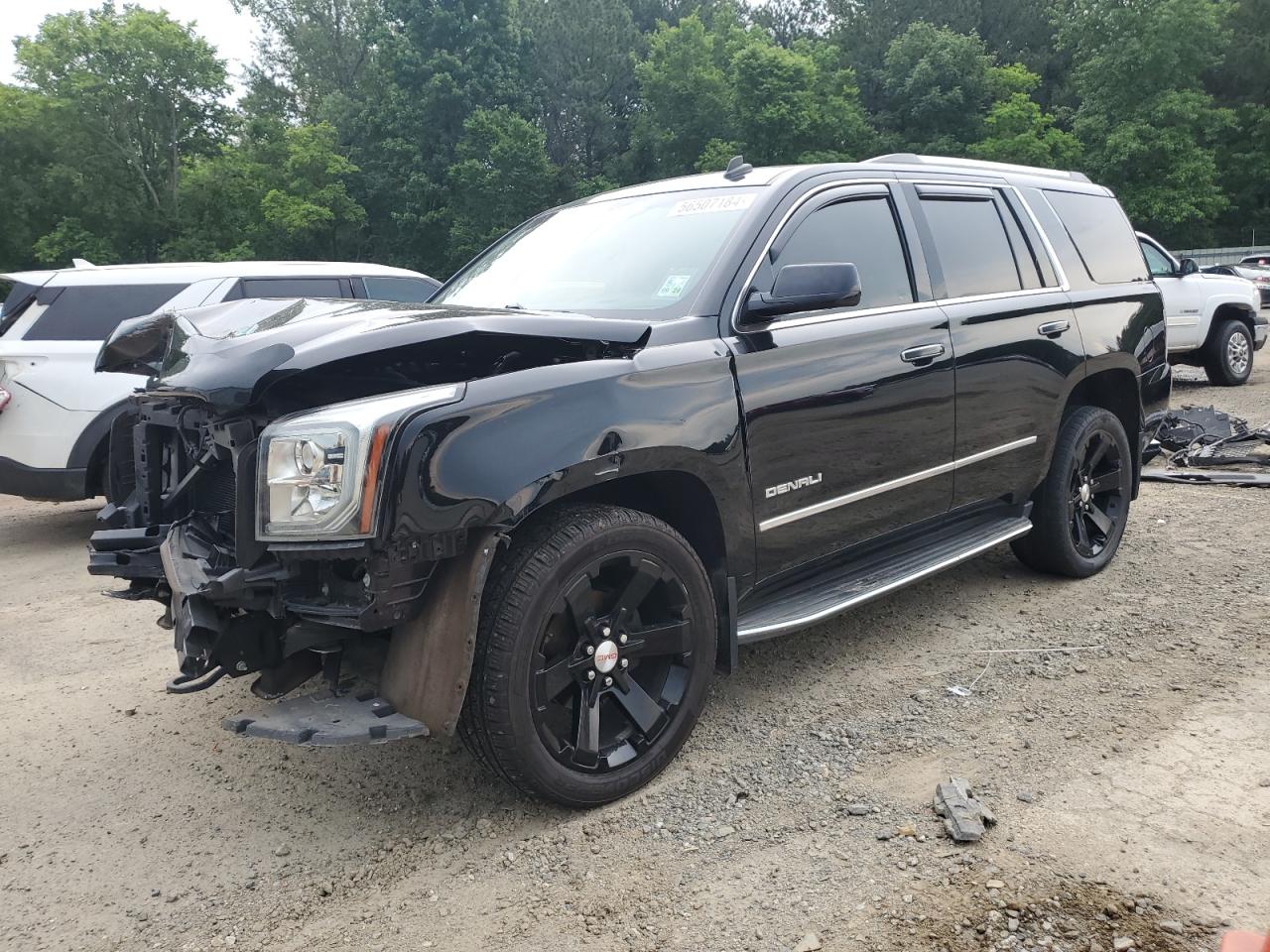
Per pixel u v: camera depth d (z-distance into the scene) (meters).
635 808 2.80
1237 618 4.12
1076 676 3.60
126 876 2.63
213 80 40.97
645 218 3.76
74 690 4.01
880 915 2.25
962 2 59.19
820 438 3.33
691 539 3.16
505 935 2.28
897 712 3.36
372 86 48.47
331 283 7.85
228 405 2.40
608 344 2.83
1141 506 6.29
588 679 2.74
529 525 2.68
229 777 3.18
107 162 39.12
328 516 2.31
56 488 6.47
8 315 6.67
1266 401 10.48
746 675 3.77
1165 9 40.75
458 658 2.43
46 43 39.50
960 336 3.92
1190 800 2.68
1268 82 49.91
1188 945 2.09
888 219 3.88
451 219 44.88
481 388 2.51
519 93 46.88
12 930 2.41
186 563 2.68
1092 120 42.88
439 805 2.91
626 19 55.81
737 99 45.41
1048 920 2.19
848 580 3.62
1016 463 4.27
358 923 2.36
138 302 6.86
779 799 2.81
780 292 3.05
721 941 2.20
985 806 2.65
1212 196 41.22
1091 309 4.72
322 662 2.67
